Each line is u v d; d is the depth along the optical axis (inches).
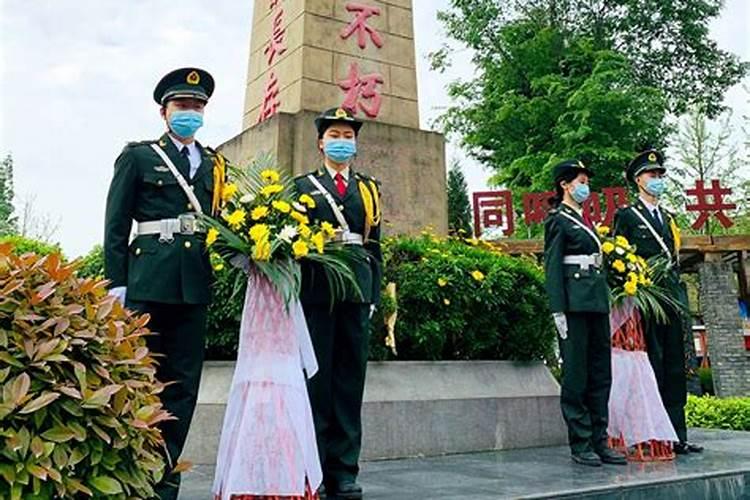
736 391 438.3
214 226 112.9
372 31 248.1
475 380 189.2
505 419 188.4
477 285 191.8
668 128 604.7
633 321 177.8
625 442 171.8
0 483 66.1
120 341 81.4
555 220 168.9
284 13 250.1
